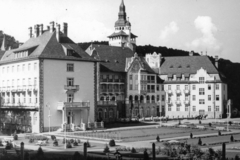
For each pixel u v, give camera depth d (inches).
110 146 2657.5
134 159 2017.7
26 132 3789.4
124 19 7480.3
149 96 5713.6
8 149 2476.6
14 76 4067.4
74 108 3777.1
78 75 3946.9
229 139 3090.6
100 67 5196.9
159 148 2395.4
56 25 3993.6
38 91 3668.8
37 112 3663.9
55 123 3740.2
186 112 5802.2
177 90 5846.5
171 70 6008.9
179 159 2071.9
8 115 4094.5
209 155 2113.7
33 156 2092.8
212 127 4097.0
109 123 4485.7
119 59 5585.6
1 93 4286.4
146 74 5674.2
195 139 3078.2
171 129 3855.8
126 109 5378.9
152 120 4931.1
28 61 3838.6
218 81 5649.6
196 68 5885.8
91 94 4045.3
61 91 3804.1
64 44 3988.7
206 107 5698.8
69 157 2062.0
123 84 5462.6
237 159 1985.7
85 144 1977.1
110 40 7268.7
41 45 3907.5
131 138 3105.3
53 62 3764.8
